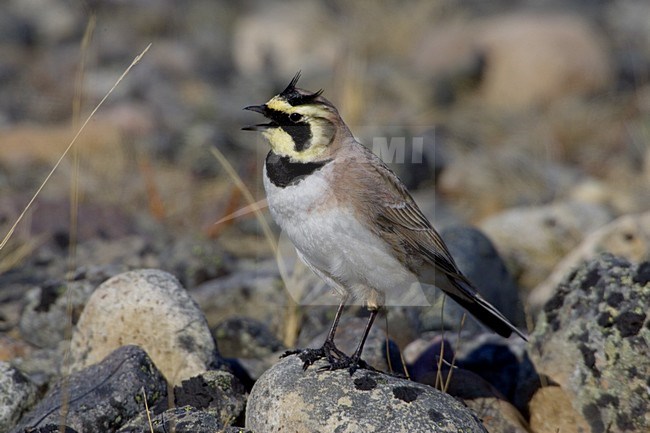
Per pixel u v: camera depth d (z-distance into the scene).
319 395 11.34
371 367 12.41
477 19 40.97
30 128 27.66
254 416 11.50
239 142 27.75
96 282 15.78
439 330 16.09
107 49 35.88
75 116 14.32
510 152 27.44
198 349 13.02
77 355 13.38
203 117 29.75
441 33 37.22
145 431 11.23
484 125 30.33
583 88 34.12
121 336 13.22
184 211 23.08
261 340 15.23
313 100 12.61
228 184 24.44
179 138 27.05
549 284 17.84
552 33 35.22
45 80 32.56
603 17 43.66
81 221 20.92
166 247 19.55
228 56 38.66
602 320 12.71
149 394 12.30
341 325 14.69
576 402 12.71
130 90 31.91
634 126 29.78
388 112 29.91
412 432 10.89
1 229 20.22
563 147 28.88
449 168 25.86
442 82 33.50
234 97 33.00
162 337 13.04
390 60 36.84
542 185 25.48
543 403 12.88
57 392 12.41
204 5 43.06
